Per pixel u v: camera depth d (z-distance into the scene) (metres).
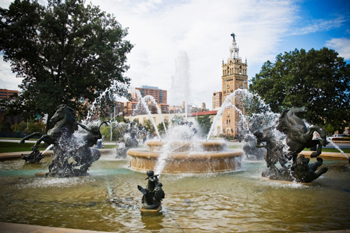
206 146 12.62
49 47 28.64
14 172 11.32
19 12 27.05
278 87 32.88
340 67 30.38
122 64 32.16
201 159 11.17
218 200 6.77
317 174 8.84
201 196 7.19
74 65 29.52
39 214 5.60
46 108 24.66
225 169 11.73
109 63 29.16
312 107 31.14
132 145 18.02
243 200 6.77
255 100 35.88
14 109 30.50
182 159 11.11
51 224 4.99
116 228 4.78
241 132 17.23
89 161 10.78
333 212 5.75
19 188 8.18
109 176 10.48
